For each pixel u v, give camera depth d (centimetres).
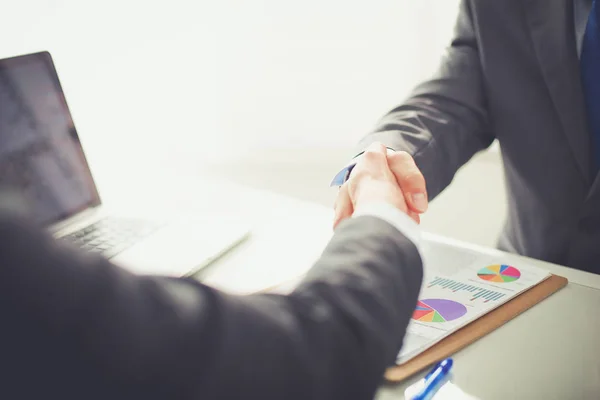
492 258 83
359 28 163
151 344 29
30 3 121
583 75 97
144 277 31
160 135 149
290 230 93
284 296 36
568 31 95
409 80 169
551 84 98
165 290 31
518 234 110
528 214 107
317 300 36
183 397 29
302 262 83
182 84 151
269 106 167
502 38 102
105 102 137
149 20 141
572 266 100
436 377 58
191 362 30
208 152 161
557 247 104
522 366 61
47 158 93
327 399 34
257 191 110
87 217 98
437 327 66
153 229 93
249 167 170
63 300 27
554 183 102
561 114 98
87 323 28
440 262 82
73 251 29
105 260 30
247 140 168
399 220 46
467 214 173
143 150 146
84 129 134
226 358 30
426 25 165
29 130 91
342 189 62
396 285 39
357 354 35
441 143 95
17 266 27
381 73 168
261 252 87
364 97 170
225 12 154
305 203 104
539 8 98
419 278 42
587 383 59
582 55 97
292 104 168
